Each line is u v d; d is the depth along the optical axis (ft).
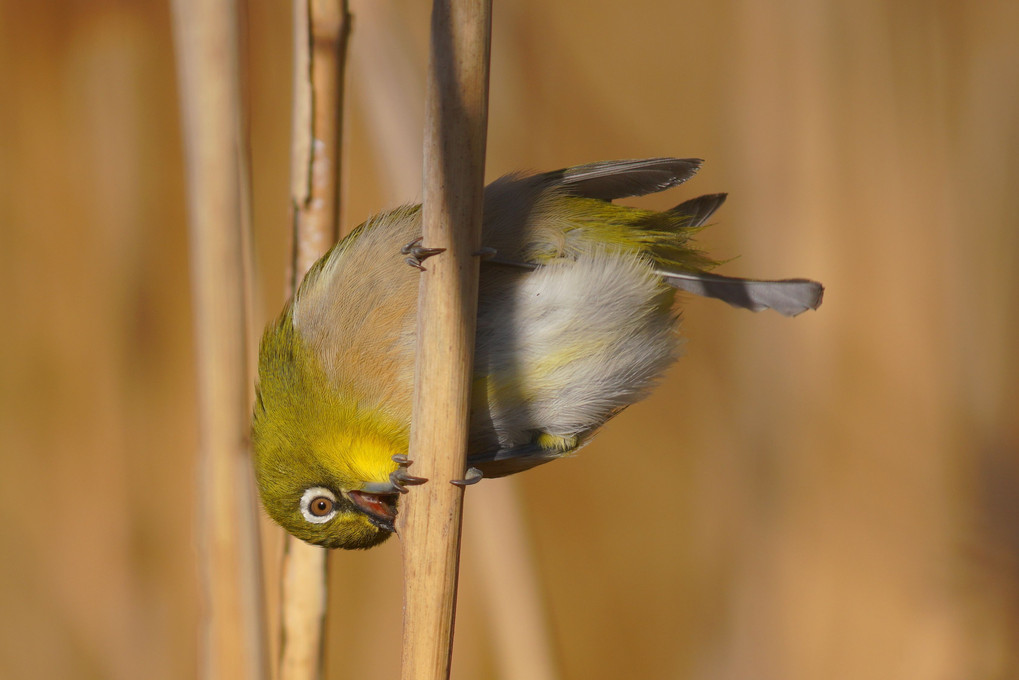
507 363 9.54
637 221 9.59
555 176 9.58
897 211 9.93
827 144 9.94
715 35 10.06
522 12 10.02
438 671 9.47
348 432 9.58
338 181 9.61
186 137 9.61
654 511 10.02
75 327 10.00
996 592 9.82
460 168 9.45
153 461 9.98
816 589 9.91
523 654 9.72
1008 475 9.85
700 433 10.01
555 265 9.55
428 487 9.47
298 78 9.60
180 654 9.95
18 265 10.00
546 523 10.02
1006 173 9.91
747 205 9.97
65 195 10.01
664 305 9.58
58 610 9.95
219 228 9.61
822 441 9.93
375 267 9.57
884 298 9.93
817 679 9.89
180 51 9.61
